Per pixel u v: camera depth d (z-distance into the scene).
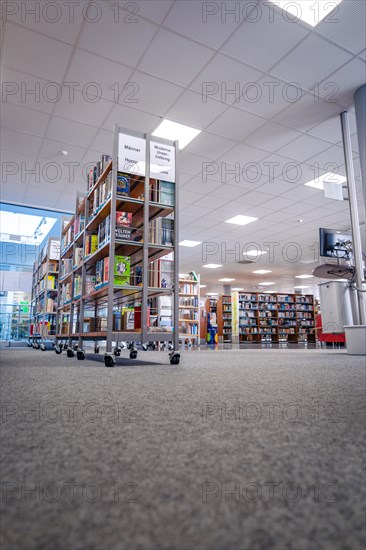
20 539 0.36
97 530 0.38
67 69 4.00
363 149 4.23
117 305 4.55
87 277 3.88
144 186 3.07
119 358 3.95
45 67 3.97
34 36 3.57
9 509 0.43
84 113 4.78
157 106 4.64
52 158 5.92
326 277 5.38
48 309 6.72
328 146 5.62
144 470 0.56
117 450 0.66
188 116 4.85
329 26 3.52
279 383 1.62
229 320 16.86
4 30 3.50
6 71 4.04
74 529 0.38
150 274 3.28
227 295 17.53
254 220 9.09
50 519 0.41
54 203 7.78
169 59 3.87
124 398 1.22
